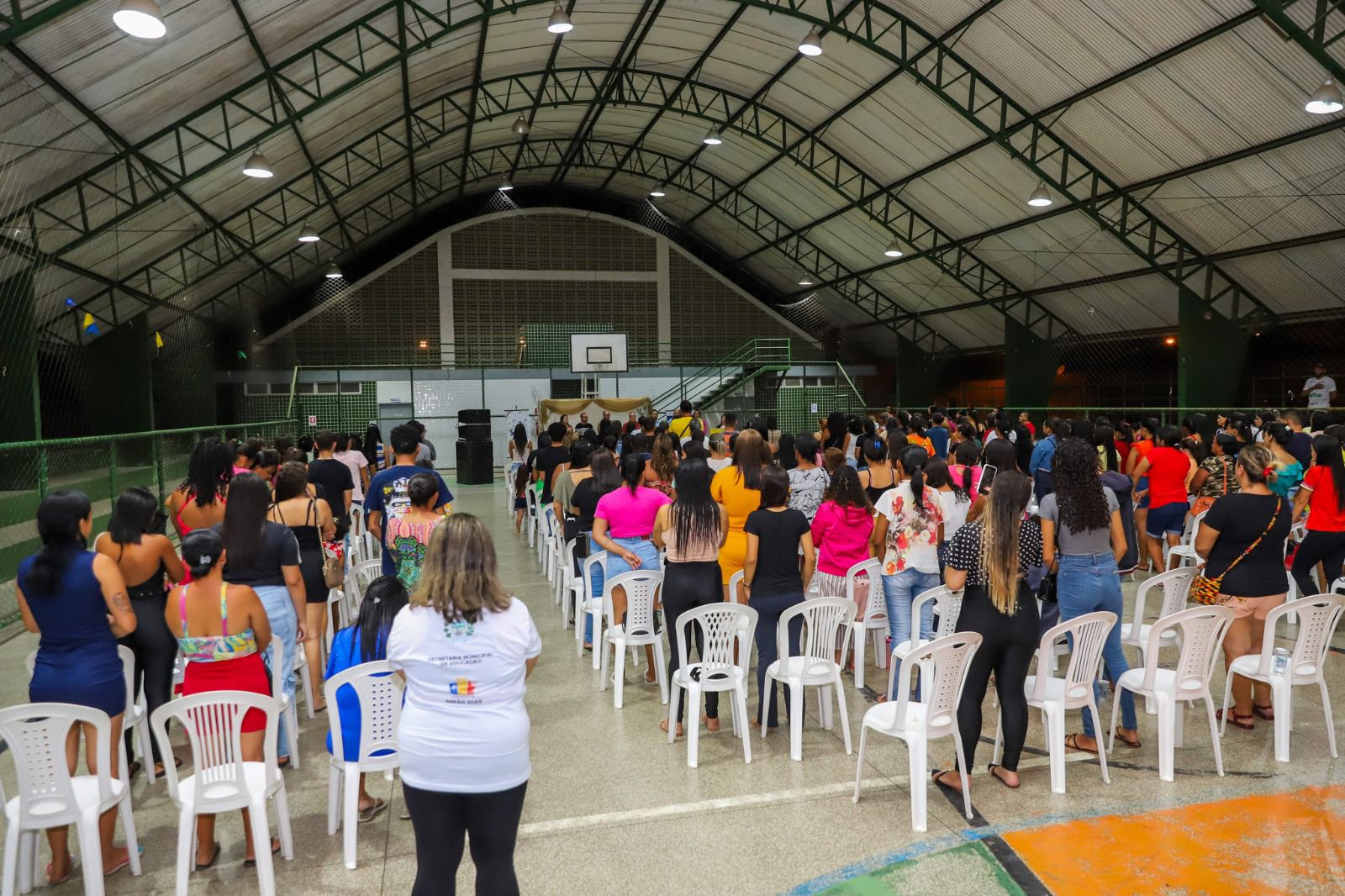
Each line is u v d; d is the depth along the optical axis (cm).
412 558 454
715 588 456
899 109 1634
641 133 2219
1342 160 1196
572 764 427
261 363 2456
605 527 533
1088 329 2055
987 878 319
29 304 1047
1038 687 394
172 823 373
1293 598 623
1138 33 1174
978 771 415
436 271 2606
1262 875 318
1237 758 420
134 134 1116
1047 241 1806
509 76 1759
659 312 2773
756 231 2445
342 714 341
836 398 2358
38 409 1037
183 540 330
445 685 229
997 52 1353
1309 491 588
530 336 2666
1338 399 1631
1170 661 564
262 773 319
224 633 329
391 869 333
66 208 1152
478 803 232
